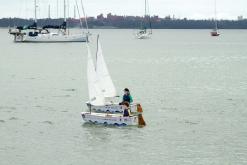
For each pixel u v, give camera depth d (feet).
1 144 176.55
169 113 230.68
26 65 488.44
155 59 593.83
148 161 159.74
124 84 342.03
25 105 250.78
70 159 161.48
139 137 187.21
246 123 209.36
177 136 188.03
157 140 183.01
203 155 165.27
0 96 280.72
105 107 227.40
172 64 518.37
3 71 428.15
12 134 190.08
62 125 205.57
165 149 171.73
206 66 492.95
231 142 179.73
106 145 176.86
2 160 159.43
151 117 221.25
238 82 354.95
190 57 632.79
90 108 220.64
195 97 280.31
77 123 209.05
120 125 204.64
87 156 164.66
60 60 552.82
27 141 180.75
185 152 168.55
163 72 428.56
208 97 280.72
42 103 256.93
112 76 393.29
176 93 296.10
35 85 332.39
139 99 272.31
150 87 325.01
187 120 215.10
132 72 427.33
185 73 420.36
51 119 216.54
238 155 165.27
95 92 223.71
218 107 246.88
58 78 375.86
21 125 204.64
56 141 181.37
